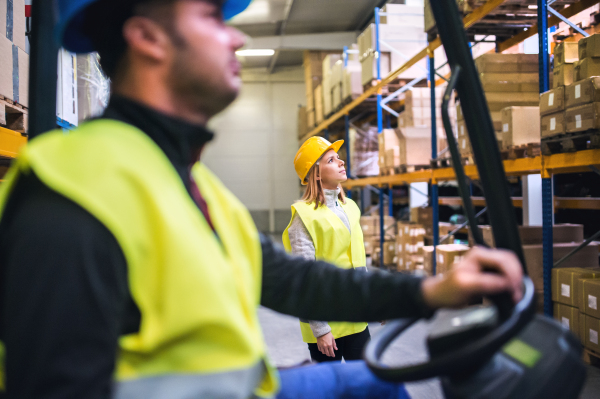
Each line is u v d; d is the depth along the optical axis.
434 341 0.69
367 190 12.84
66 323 0.45
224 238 0.65
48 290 0.45
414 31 8.31
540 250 4.37
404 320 0.84
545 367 0.64
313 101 13.07
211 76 0.61
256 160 17.44
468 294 0.66
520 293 0.65
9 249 0.48
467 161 5.42
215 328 0.55
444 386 0.69
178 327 0.52
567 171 4.12
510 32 5.86
